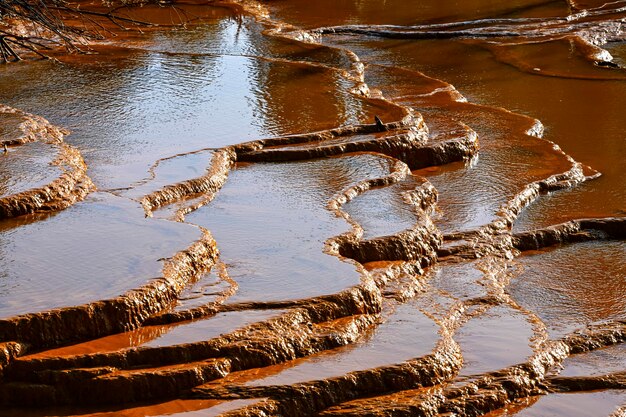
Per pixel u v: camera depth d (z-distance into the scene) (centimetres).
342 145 1662
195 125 1755
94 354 981
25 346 995
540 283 1341
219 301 1100
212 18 2967
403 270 1289
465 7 3356
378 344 1075
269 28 2814
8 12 1394
